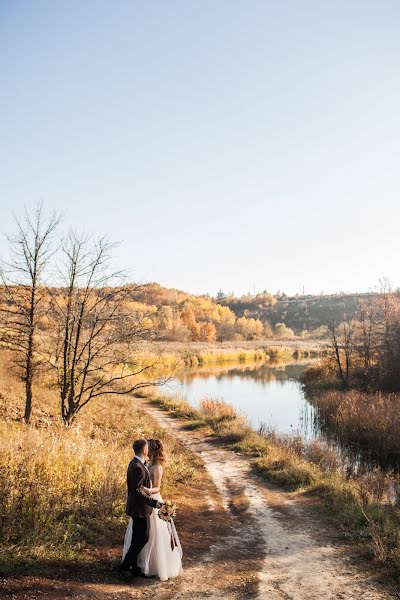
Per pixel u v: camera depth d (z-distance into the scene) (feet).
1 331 54.19
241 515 33.35
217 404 88.99
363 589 20.06
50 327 55.98
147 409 90.07
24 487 26.02
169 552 20.49
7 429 42.68
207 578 20.68
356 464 57.06
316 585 20.53
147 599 17.79
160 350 60.13
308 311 638.94
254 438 64.18
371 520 28.58
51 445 33.12
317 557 24.43
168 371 172.14
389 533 26.99
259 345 341.21
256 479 45.47
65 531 22.79
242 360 252.21
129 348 56.39
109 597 17.34
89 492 28.89
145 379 116.47
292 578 21.42
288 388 134.00
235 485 42.93
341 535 28.22
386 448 61.57
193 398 113.39
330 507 34.37
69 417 54.75
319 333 487.61
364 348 122.62
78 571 19.38
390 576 21.40
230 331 434.30
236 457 55.21
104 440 53.57
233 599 18.53
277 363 232.12
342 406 85.66
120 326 55.88
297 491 40.63
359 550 25.27
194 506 34.27
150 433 63.87
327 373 136.05
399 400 82.84
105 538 23.61
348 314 559.38
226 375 171.32
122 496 29.32
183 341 310.04
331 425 80.07
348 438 70.95
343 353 134.92
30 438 33.65
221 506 35.50
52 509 24.72
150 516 20.18
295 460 50.34
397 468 55.47
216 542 26.71
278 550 25.68
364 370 117.80
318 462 53.62
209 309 504.43
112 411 72.84
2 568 17.92
